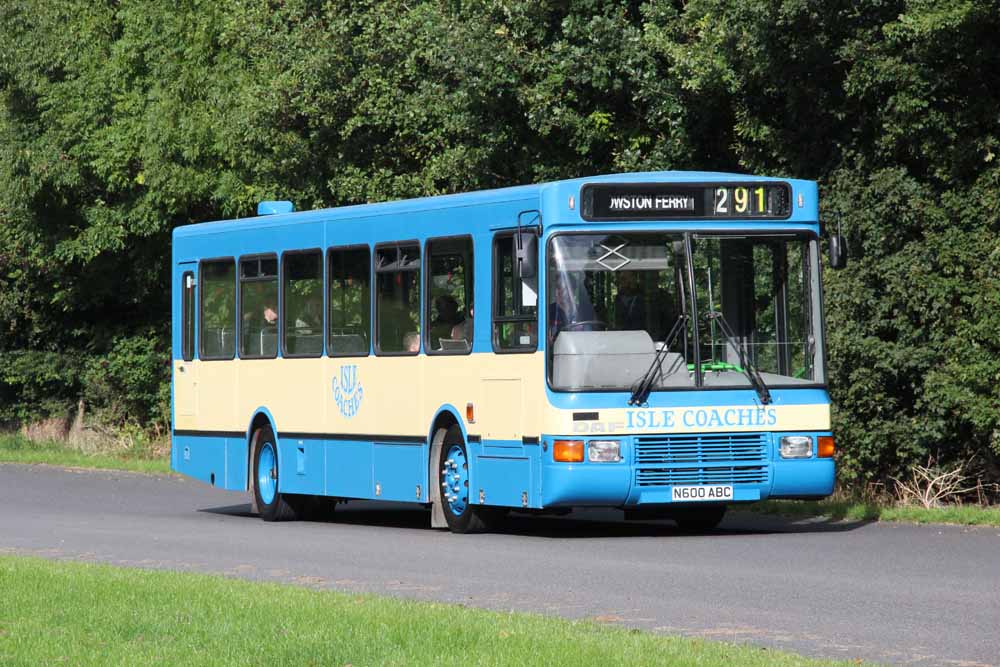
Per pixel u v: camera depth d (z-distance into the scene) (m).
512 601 18.28
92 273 62.47
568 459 25.16
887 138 32.84
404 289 29.05
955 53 31.77
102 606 17.36
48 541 27.50
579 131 38.22
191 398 35.84
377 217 29.91
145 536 28.42
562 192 25.56
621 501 25.34
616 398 25.39
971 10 30.19
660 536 27.02
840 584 19.72
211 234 35.19
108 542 27.20
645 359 25.61
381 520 33.16
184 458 36.09
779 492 26.06
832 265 26.52
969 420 32.44
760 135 35.38
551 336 25.44
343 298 30.80
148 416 64.12
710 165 38.47
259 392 33.38
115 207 57.97
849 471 33.44
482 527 27.80
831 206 33.91
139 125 55.69
